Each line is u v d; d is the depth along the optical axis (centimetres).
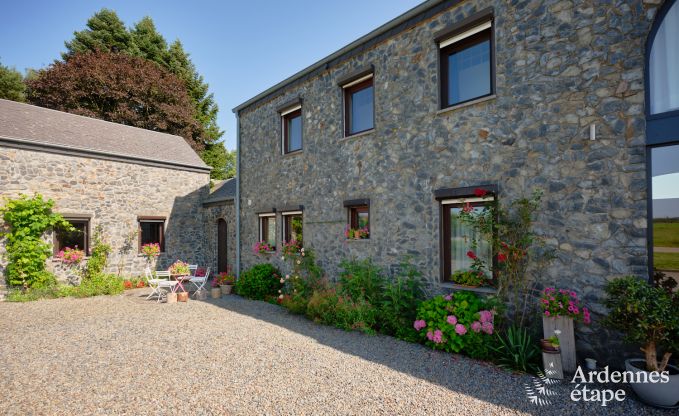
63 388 374
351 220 760
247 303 845
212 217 1322
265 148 1022
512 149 500
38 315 730
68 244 1038
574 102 446
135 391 366
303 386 372
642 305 318
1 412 322
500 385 371
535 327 463
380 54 691
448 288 565
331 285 735
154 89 2120
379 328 594
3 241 925
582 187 438
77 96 1909
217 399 345
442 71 604
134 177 1182
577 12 445
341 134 770
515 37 500
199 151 2402
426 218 604
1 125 973
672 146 385
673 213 382
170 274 911
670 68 389
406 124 641
